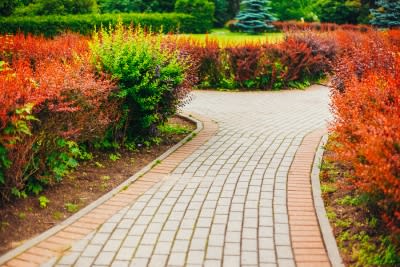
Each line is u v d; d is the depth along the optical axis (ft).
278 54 54.70
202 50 53.83
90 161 25.79
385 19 114.83
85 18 97.55
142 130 29.73
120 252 16.52
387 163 14.48
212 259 15.97
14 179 19.12
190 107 42.63
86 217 19.33
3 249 16.71
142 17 104.17
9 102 17.81
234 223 18.61
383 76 22.70
